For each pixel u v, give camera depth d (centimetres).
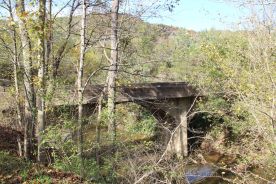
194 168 2025
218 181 1833
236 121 1938
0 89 1580
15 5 1093
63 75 1546
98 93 1652
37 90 1179
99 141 1344
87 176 1149
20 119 1308
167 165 1267
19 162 1157
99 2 1386
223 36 1590
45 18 1134
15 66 1175
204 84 1981
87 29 1420
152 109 2305
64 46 1388
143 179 1152
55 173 1099
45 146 1223
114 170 1202
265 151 1385
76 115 1370
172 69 2177
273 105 945
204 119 2445
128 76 1828
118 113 1627
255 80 1062
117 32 1584
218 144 2216
